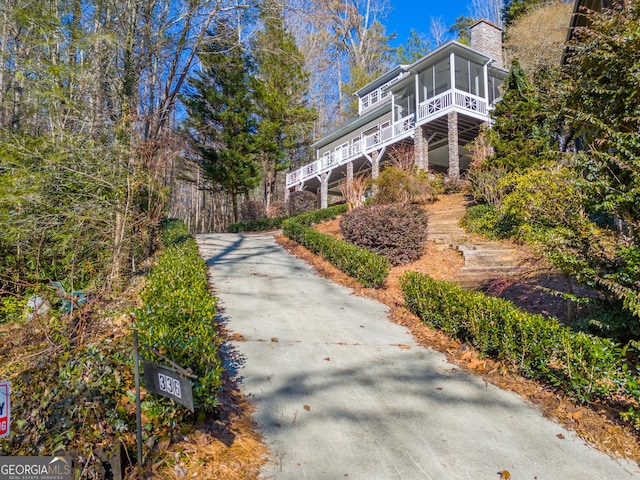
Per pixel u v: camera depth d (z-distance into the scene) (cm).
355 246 898
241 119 2325
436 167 2395
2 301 534
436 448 304
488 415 355
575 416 347
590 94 416
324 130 3803
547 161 762
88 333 336
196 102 2245
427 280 604
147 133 977
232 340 510
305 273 927
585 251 394
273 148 2581
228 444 293
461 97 1688
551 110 505
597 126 397
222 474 258
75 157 812
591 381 344
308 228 1226
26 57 798
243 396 373
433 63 1794
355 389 399
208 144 2439
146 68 1045
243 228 2062
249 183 2395
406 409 362
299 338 532
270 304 682
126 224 798
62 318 387
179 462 259
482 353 464
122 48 913
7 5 798
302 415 346
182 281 506
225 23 1153
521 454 299
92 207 788
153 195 917
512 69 1330
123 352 287
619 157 369
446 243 1001
